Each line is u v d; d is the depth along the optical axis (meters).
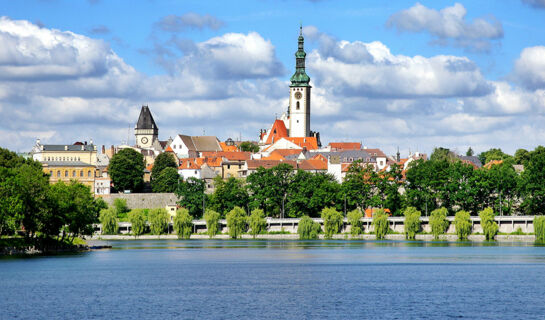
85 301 149.88
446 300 152.00
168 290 163.38
